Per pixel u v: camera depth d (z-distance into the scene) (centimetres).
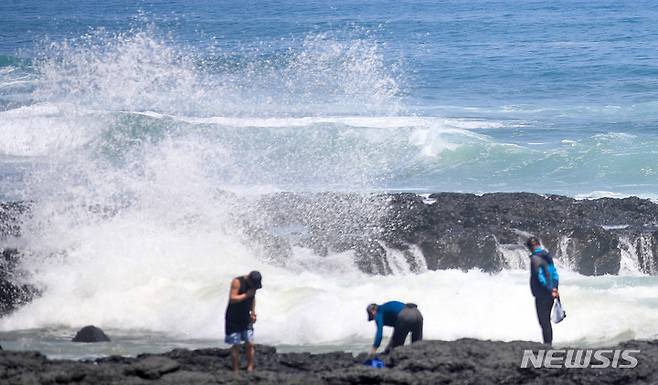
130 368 4006
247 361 4191
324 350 5338
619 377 4084
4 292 6250
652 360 4256
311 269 6994
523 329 5653
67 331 5962
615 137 12444
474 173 11131
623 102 16725
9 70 18012
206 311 6009
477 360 4166
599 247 7238
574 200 8319
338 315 5769
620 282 6800
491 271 7075
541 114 15575
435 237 7200
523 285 6353
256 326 5766
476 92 18250
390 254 7062
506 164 11369
